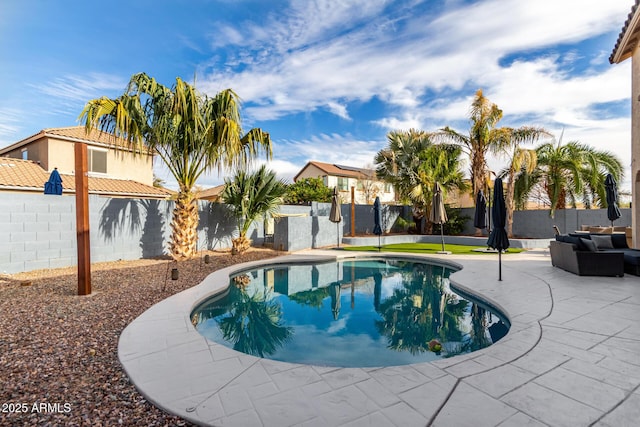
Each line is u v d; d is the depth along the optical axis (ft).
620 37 29.37
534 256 38.29
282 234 46.14
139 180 61.41
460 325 18.21
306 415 8.67
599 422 8.29
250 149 34.60
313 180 97.66
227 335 17.17
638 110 30.35
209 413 8.75
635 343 13.15
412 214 66.80
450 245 52.85
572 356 12.05
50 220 29.37
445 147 59.67
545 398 9.38
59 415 8.75
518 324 15.43
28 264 28.09
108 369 11.43
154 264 32.45
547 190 53.36
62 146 51.31
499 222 25.02
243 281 30.04
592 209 49.98
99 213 32.76
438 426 8.19
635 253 26.96
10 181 41.06
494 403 9.15
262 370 11.23
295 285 29.01
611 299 19.43
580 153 49.47
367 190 102.89
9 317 16.66
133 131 29.12
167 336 14.23
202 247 43.32
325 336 17.04
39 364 11.69
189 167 34.32
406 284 29.17
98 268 29.91
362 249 48.73
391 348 15.29
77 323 15.94
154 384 10.23
